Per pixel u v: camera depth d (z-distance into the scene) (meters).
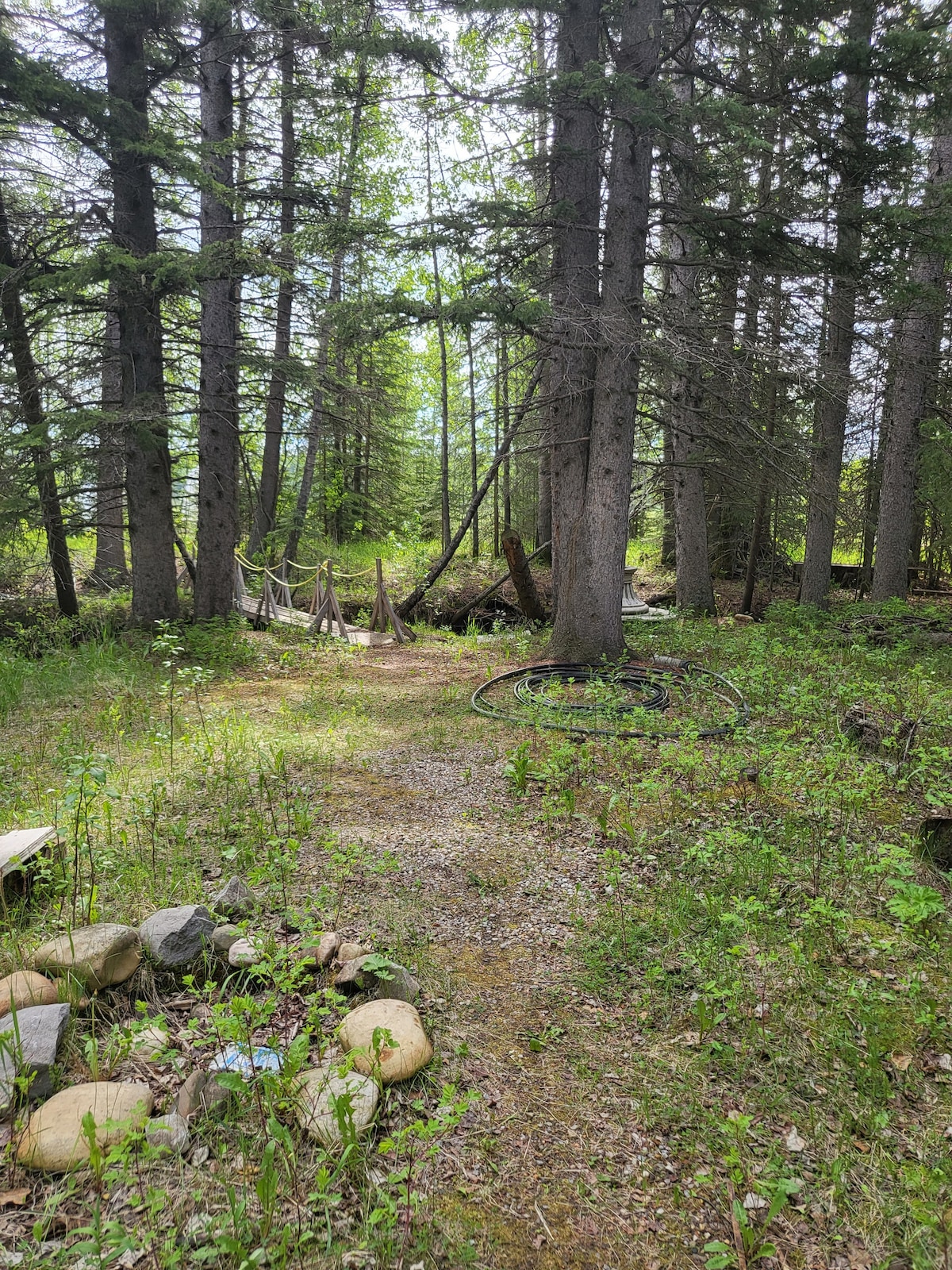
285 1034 2.69
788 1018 2.93
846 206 7.50
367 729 6.85
